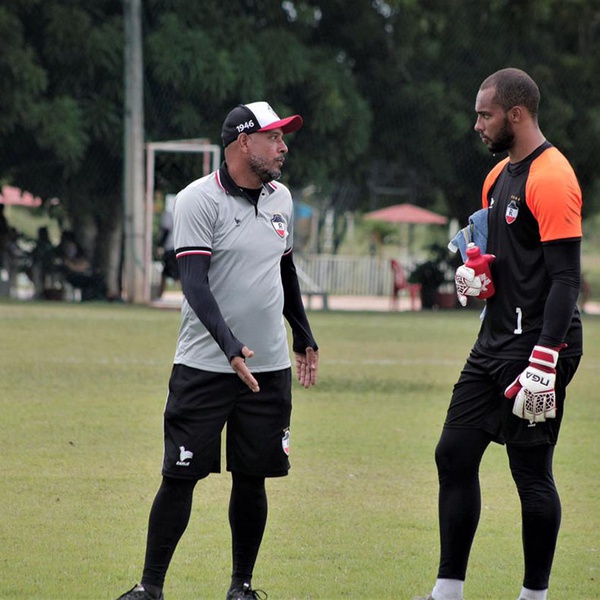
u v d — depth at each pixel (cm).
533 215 1752
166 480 1802
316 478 2742
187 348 1809
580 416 3744
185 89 8862
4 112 8562
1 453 2933
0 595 1838
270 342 1817
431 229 16000
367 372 4734
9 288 9638
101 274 9062
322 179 9525
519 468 1809
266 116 1792
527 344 1780
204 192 1795
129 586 1905
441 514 1830
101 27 8888
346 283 12012
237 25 9056
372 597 1888
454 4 9750
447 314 8525
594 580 2005
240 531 1853
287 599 1869
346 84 9419
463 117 9781
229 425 1841
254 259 1811
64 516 2334
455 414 1842
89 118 8812
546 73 9694
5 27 8488
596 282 15112
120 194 9331
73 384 4147
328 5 9719
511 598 1906
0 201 9812
